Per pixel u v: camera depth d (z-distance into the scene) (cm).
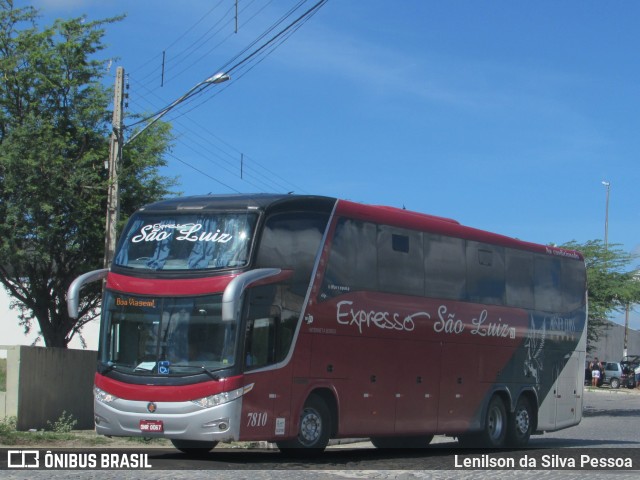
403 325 1703
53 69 2459
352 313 1580
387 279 1678
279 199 1471
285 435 1433
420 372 1745
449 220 1942
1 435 1703
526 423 2102
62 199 2336
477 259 1953
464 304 1888
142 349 1405
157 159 2578
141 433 1375
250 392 1370
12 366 2039
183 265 1422
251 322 1380
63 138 2419
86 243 2489
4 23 2491
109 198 2220
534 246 2177
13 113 2461
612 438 2577
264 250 1417
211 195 1518
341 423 1549
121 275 1461
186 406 1352
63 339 2592
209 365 1360
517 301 2077
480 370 1930
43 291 2536
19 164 2281
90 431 2117
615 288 3703
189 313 1391
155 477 1168
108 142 2500
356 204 1636
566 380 2258
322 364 1509
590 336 3806
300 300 1475
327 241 1545
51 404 2114
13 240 2316
